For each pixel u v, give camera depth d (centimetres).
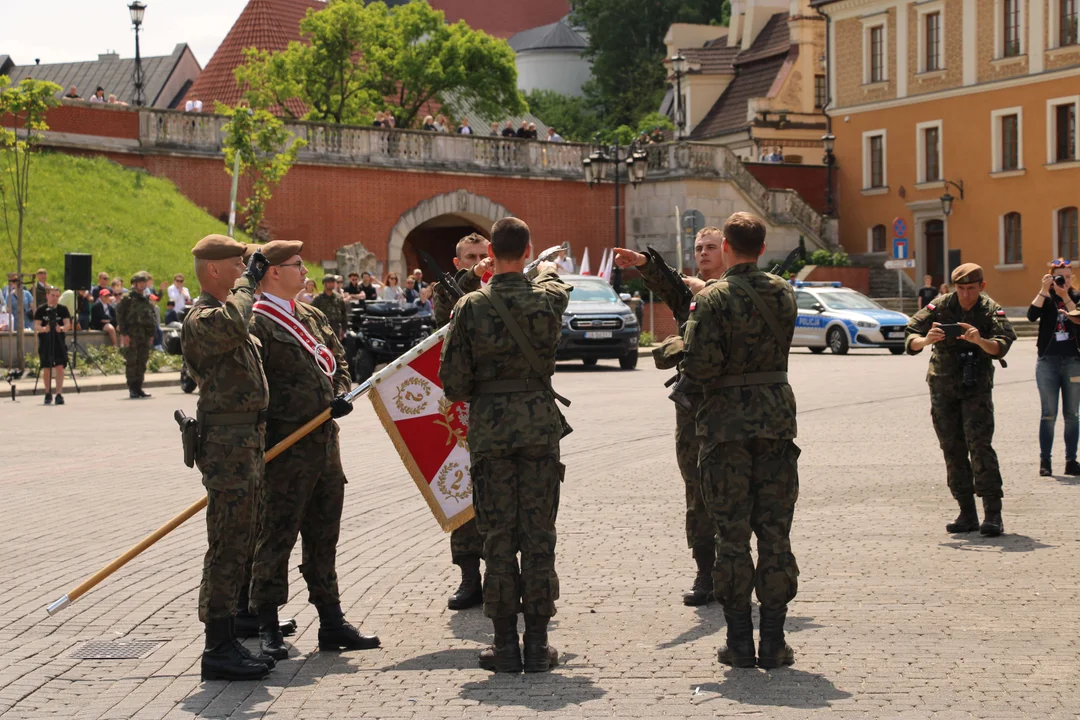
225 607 636
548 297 648
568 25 9088
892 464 1319
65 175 3422
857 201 5128
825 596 771
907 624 705
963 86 4697
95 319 2902
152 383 2606
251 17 5672
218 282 661
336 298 2491
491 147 4369
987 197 4644
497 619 641
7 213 3178
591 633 707
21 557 923
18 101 3069
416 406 748
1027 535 949
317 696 605
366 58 5053
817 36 5953
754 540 923
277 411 687
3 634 721
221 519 634
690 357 638
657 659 655
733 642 639
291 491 684
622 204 4616
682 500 1125
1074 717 548
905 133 4931
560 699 589
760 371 645
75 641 707
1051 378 1229
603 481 1239
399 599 799
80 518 1077
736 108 6256
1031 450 1409
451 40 5244
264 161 3681
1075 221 4381
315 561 694
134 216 3428
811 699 579
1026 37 4491
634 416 1842
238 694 610
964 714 554
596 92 8631
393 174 4150
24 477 1313
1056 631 686
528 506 643
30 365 2772
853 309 3453
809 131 5906
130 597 806
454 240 4972
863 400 2020
